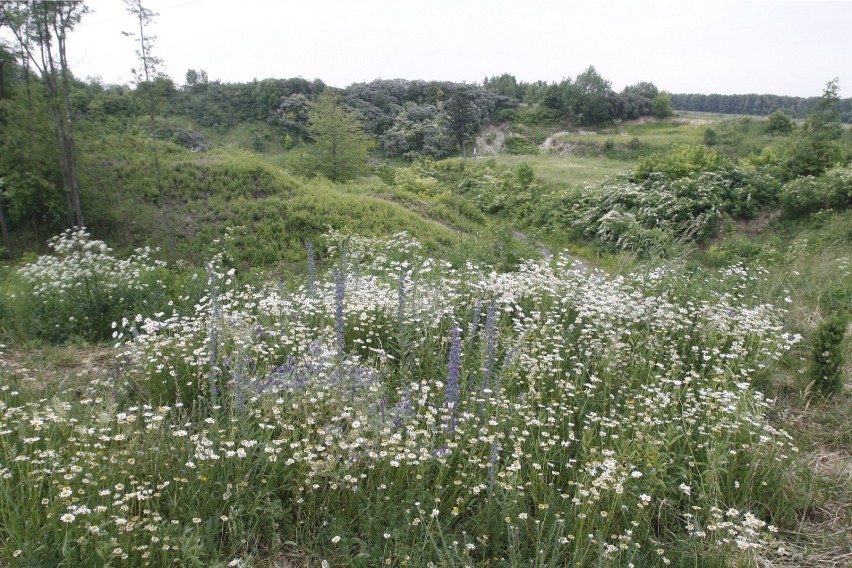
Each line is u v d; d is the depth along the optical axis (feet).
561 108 195.52
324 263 45.06
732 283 25.84
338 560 9.25
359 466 10.75
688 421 12.53
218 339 15.28
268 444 10.89
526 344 16.29
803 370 16.70
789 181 79.20
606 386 14.32
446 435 11.58
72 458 10.16
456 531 9.76
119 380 14.38
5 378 14.85
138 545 8.74
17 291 25.04
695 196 75.46
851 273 29.84
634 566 8.85
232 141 161.48
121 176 59.88
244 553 9.09
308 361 13.64
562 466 11.47
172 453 10.89
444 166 123.13
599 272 26.53
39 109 50.65
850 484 11.96
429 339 16.51
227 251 47.29
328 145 96.27
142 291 23.95
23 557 8.05
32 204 49.88
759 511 10.91
